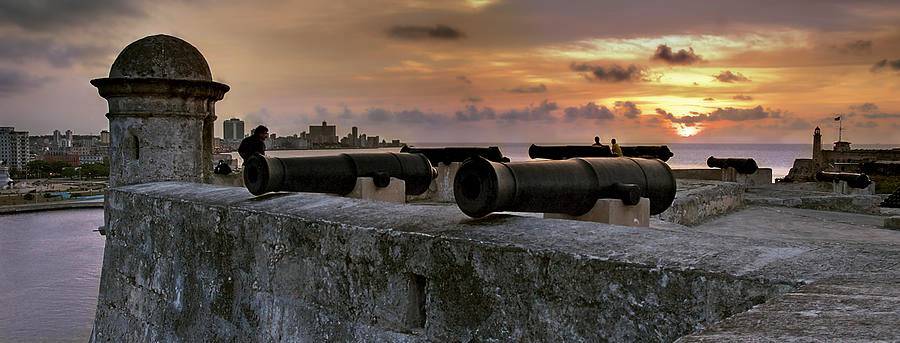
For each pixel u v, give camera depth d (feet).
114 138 28.63
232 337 19.01
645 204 15.31
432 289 13.11
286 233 17.04
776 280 8.50
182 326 21.30
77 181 462.19
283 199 19.03
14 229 203.72
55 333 80.38
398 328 13.87
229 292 19.26
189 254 21.21
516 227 12.72
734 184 50.21
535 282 11.25
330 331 15.62
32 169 510.58
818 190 65.57
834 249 9.80
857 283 7.84
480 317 12.17
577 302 10.66
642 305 9.83
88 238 182.91
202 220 20.51
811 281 8.30
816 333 5.66
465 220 13.83
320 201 17.95
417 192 23.57
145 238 23.91
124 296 25.08
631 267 9.98
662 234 11.30
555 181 13.99
